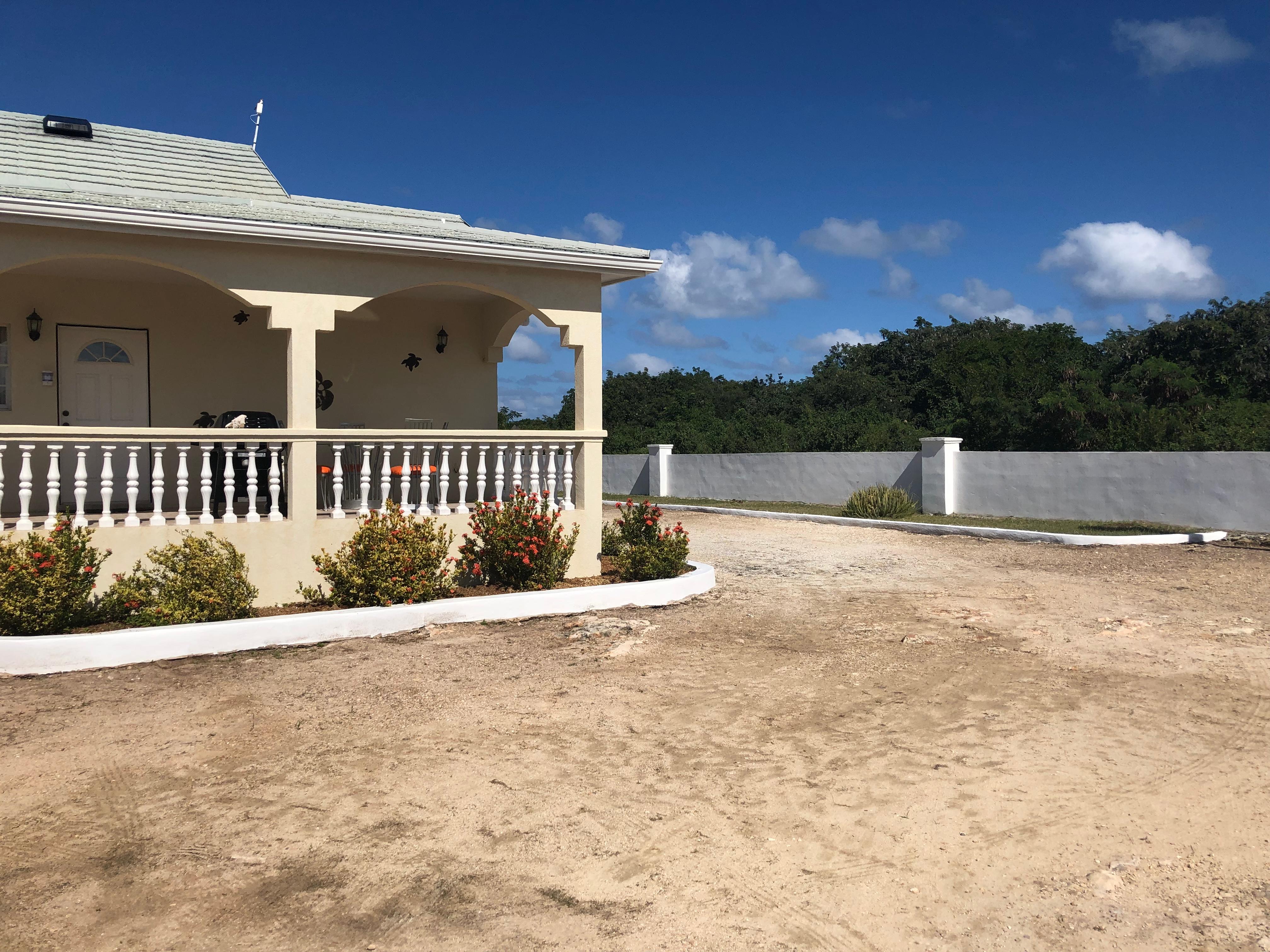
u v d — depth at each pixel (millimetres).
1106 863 4223
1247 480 15805
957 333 51312
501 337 13781
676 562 11039
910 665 7543
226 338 12453
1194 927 3695
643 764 5434
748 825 4641
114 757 5523
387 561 9070
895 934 3695
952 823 4637
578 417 11156
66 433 8336
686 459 27141
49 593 7656
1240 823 4578
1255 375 32562
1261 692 6652
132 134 14117
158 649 7742
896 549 15055
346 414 13141
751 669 7438
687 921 3795
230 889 4020
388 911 3857
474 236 10289
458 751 5645
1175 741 5699
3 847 4391
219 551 8820
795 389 52594
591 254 10641
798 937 3682
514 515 10109
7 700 6625
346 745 5754
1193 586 11172
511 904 3912
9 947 3559
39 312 11383
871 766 5363
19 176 10492
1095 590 10984
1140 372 26453
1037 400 27766
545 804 4891
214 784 5141
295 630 8312
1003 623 9086
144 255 8750
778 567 13055
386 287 9883
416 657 7879
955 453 20250
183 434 8828
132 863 4242
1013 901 3922
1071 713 6258
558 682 7121
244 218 8852
